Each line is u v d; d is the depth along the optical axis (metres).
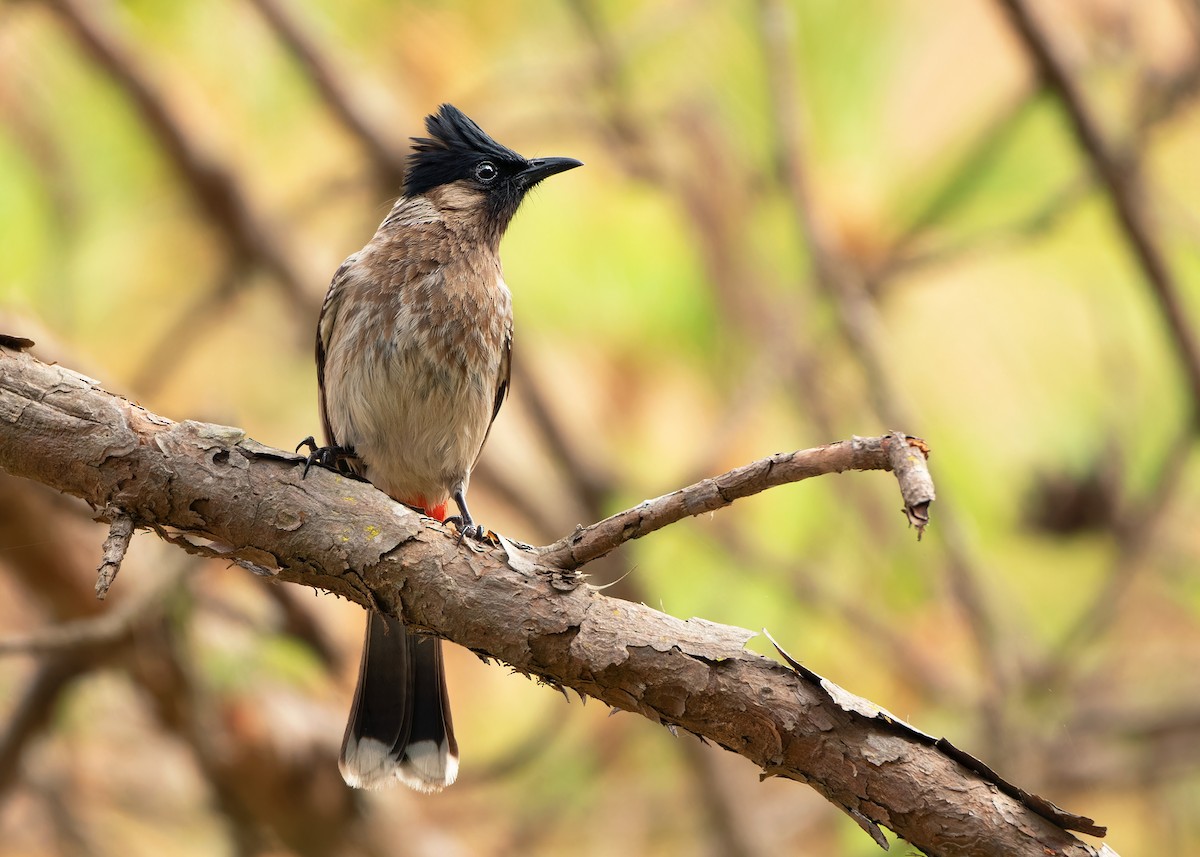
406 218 8.13
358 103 9.87
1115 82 10.02
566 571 5.07
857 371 10.05
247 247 10.20
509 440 10.82
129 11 9.70
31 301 9.17
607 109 9.72
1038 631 9.94
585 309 9.42
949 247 9.45
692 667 4.87
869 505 9.83
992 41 9.35
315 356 8.27
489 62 9.95
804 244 9.41
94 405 5.14
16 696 9.14
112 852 10.12
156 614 7.57
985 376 9.41
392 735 7.04
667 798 10.72
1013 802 4.67
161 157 9.88
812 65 9.45
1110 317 9.47
